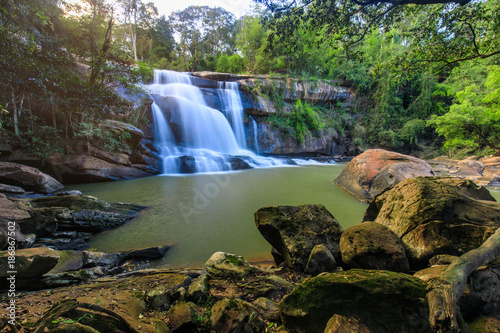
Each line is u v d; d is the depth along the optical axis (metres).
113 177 10.77
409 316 1.56
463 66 23.28
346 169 10.06
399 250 2.67
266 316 2.03
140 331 1.62
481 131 18.42
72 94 8.27
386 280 1.70
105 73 10.00
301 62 25.58
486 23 6.43
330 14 7.21
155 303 2.20
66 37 9.55
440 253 2.61
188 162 13.45
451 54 6.99
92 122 10.54
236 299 2.07
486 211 2.89
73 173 9.90
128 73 10.42
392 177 7.41
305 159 20.69
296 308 1.81
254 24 25.72
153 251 4.11
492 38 6.59
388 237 2.88
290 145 22.36
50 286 2.83
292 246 3.26
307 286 1.86
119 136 11.37
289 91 23.00
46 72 6.93
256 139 20.84
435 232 2.74
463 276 1.65
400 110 27.81
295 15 7.37
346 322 1.56
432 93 26.08
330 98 25.73
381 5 7.40
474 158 16.98
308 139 23.12
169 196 8.13
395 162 8.59
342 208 6.98
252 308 1.99
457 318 1.64
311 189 9.52
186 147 16.56
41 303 2.04
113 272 3.56
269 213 3.75
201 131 17.45
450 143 19.52
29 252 2.71
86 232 5.04
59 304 1.77
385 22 7.85
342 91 26.00
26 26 7.11
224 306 1.92
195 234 5.09
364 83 26.17
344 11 7.09
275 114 22.12
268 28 7.96
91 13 10.03
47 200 5.61
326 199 8.01
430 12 7.26
